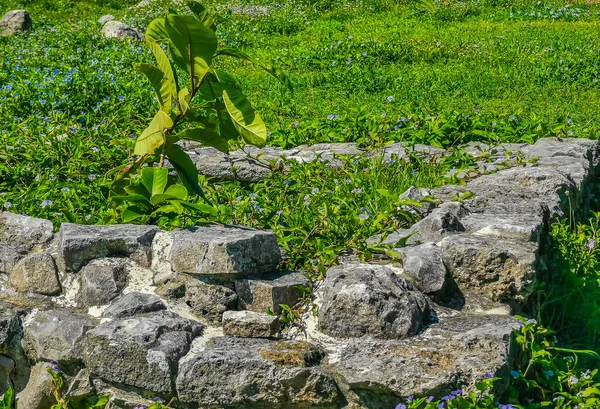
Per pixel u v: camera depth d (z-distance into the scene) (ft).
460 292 12.62
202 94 14.53
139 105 28.84
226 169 20.66
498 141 23.09
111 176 20.03
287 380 10.74
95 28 57.52
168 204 14.20
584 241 16.58
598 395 11.62
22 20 59.88
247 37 53.57
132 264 12.62
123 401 11.38
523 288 12.39
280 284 12.12
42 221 14.10
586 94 33.94
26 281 12.78
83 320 11.99
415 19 60.80
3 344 12.23
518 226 13.52
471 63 40.98
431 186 18.90
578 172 19.19
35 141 23.26
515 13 62.08
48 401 11.94
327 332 11.55
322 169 20.01
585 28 54.70
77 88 30.63
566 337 14.19
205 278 12.16
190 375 10.91
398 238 14.20
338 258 13.65
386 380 10.54
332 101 33.32
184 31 13.38
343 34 54.13
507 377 10.63
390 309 11.32
